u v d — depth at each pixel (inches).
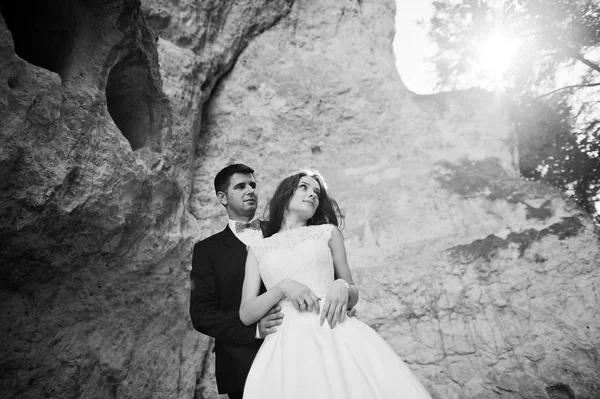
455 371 168.2
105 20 122.2
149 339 143.8
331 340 75.0
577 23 247.1
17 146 91.6
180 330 157.0
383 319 179.2
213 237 120.0
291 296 79.4
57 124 103.3
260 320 84.5
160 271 148.3
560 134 279.4
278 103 228.2
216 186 132.0
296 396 66.6
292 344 74.8
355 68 240.4
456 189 207.0
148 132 147.9
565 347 163.3
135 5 128.5
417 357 172.1
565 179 279.9
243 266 109.3
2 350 101.2
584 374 157.2
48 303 112.5
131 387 133.9
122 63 134.2
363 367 72.1
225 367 100.5
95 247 119.3
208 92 219.1
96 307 125.5
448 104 233.0
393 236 199.8
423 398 68.0
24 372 105.6
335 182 216.8
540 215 190.5
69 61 116.2
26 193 95.0
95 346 124.0
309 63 238.7
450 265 186.4
